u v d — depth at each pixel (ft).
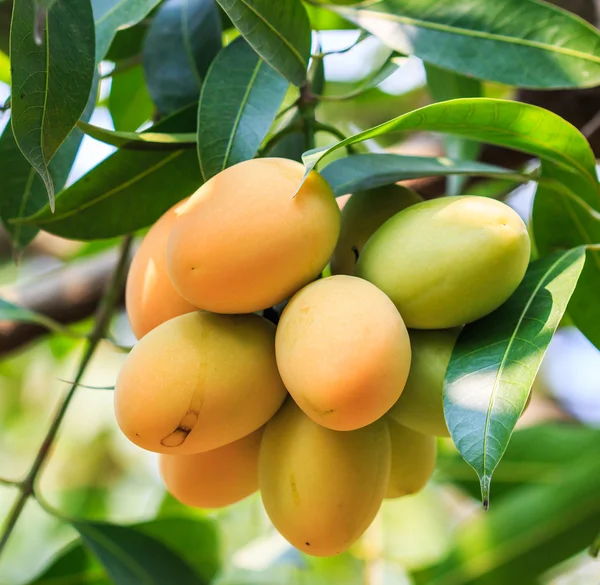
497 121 1.69
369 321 1.51
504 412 1.49
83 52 1.60
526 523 2.17
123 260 2.08
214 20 2.03
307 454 1.60
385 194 1.79
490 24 1.82
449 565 2.17
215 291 1.54
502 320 1.60
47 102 1.57
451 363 1.57
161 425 1.54
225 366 1.56
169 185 1.89
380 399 1.51
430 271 1.57
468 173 1.79
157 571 2.01
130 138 1.75
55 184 1.86
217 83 1.74
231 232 1.53
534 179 1.82
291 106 1.87
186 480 1.73
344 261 1.79
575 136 1.73
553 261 1.65
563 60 1.81
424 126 1.67
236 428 1.58
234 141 1.71
